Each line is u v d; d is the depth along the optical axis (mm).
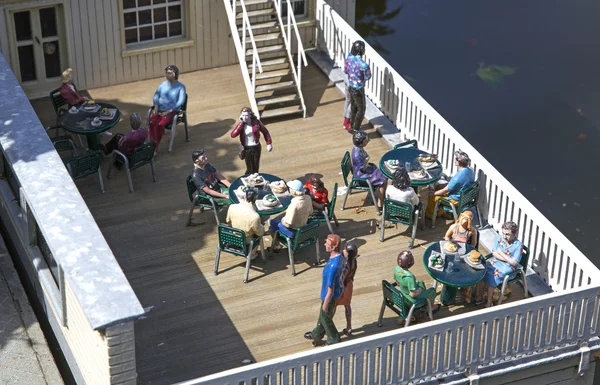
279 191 14859
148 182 16531
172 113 17094
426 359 12531
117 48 19219
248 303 13898
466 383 12898
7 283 14984
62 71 19047
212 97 19203
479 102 26594
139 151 15977
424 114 16797
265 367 11594
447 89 27234
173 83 17109
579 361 13477
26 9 18094
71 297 12336
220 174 15461
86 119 16781
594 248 21391
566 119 25812
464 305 13906
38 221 12578
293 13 19438
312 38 20656
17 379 13445
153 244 15062
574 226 21969
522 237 14781
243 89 19516
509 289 14109
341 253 12648
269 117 18375
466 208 15133
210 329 13430
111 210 15797
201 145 17594
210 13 19656
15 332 14164
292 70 18656
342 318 13664
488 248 15016
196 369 12773
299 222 14141
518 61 28562
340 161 17234
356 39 19094
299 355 11742
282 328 13477
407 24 30547
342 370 12078
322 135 17984
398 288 13266
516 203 14711
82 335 12289
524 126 25609
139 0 19219
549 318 13055
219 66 20328
